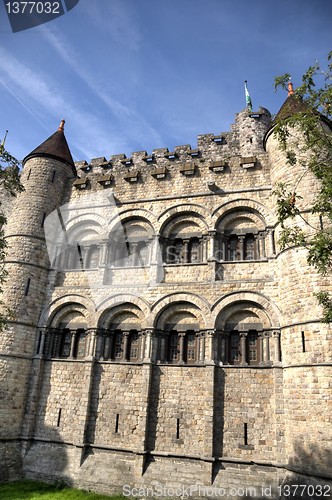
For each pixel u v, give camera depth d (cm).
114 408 2108
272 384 1930
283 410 1847
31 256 2494
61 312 2428
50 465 2036
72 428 2125
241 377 1983
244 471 1798
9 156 1792
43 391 2269
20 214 2605
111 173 2777
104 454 2017
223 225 2381
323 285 1845
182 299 2192
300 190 2078
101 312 2314
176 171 2600
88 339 2288
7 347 2252
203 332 2109
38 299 2445
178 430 1966
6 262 2422
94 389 2177
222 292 2152
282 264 2050
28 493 1825
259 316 2080
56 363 2312
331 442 1594
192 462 1888
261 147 2841
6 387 2178
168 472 1869
